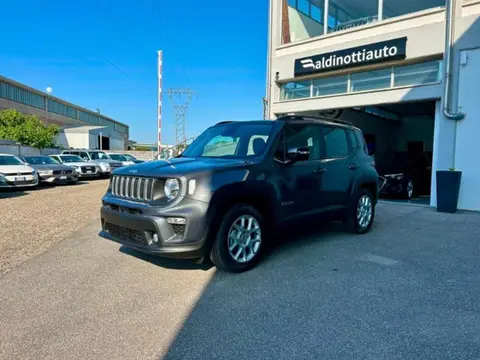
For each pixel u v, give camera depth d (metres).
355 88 10.71
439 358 2.50
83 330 2.90
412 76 9.62
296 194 4.79
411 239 5.82
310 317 3.10
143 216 3.84
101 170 20.78
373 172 6.40
